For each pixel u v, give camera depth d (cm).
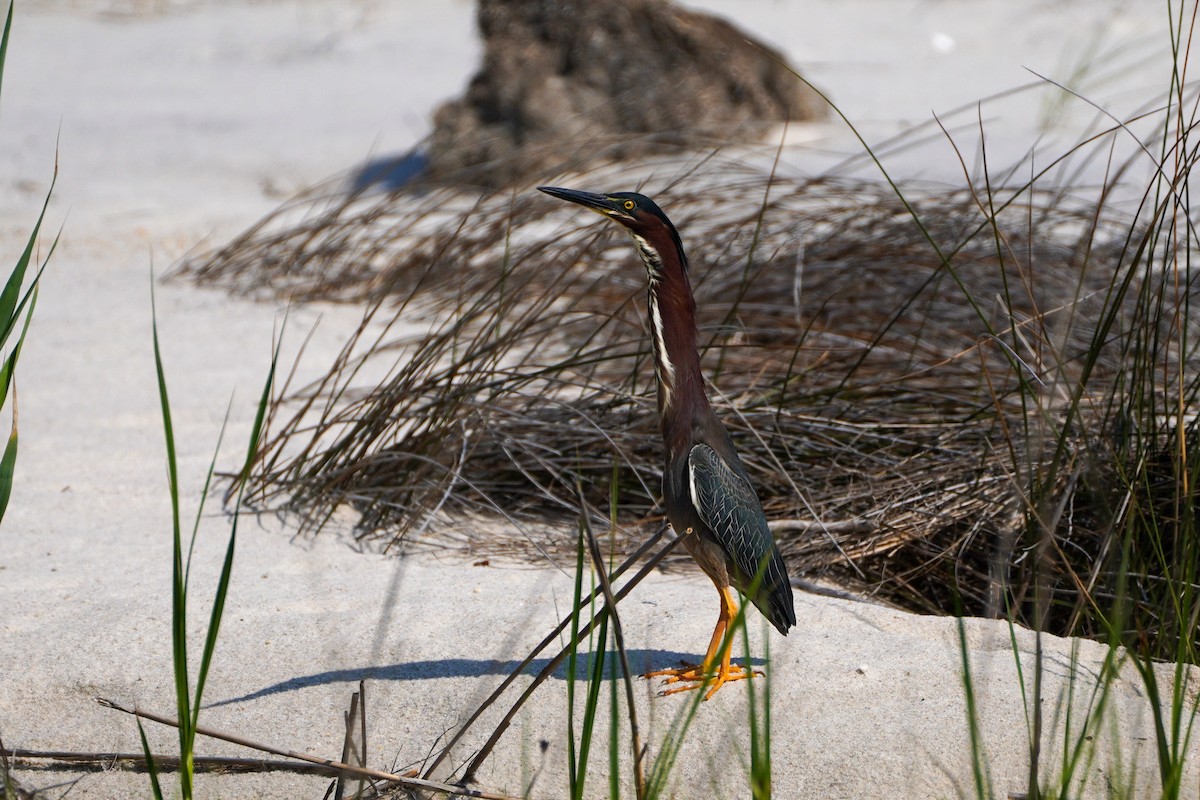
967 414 1022
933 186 1666
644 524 973
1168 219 1326
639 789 545
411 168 2423
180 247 1934
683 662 730
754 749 503
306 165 2512
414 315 1512
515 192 1409
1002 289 1251
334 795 616
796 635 756
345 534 952
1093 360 757
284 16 4209
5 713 703
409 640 762
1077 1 3547
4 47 589
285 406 1249
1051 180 1731
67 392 1304
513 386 1060
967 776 618
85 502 1015
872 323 1246
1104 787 607
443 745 664
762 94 2314
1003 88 2722
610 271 1438
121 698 713
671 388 734
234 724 687
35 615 799
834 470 978
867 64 3105
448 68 3416
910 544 909
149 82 3359
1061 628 842
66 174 2473
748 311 1270
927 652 724
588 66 2233
